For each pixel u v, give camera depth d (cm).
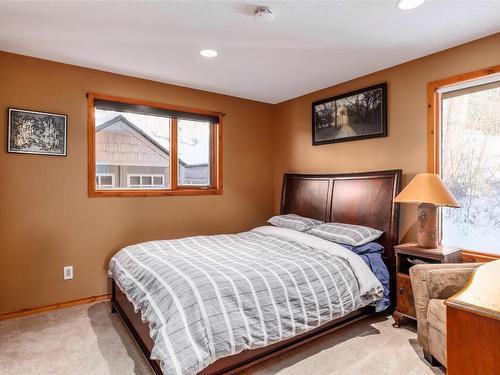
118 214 343
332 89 387
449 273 215
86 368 206
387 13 223
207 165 418
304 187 406
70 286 315
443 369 205
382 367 208
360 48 281
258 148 457
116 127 354
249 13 222
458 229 283
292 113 444
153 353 161
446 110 291
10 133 285
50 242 304
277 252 274
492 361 105
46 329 262
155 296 191
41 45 273
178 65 319
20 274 291
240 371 200
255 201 454
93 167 327
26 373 201
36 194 298
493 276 146
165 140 387
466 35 256
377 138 338
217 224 417
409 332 258
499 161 258
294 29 246
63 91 311
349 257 259
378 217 318
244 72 339
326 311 220
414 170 306
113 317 287
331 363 212
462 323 113
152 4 210
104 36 257
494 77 256
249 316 186
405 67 313
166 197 375
